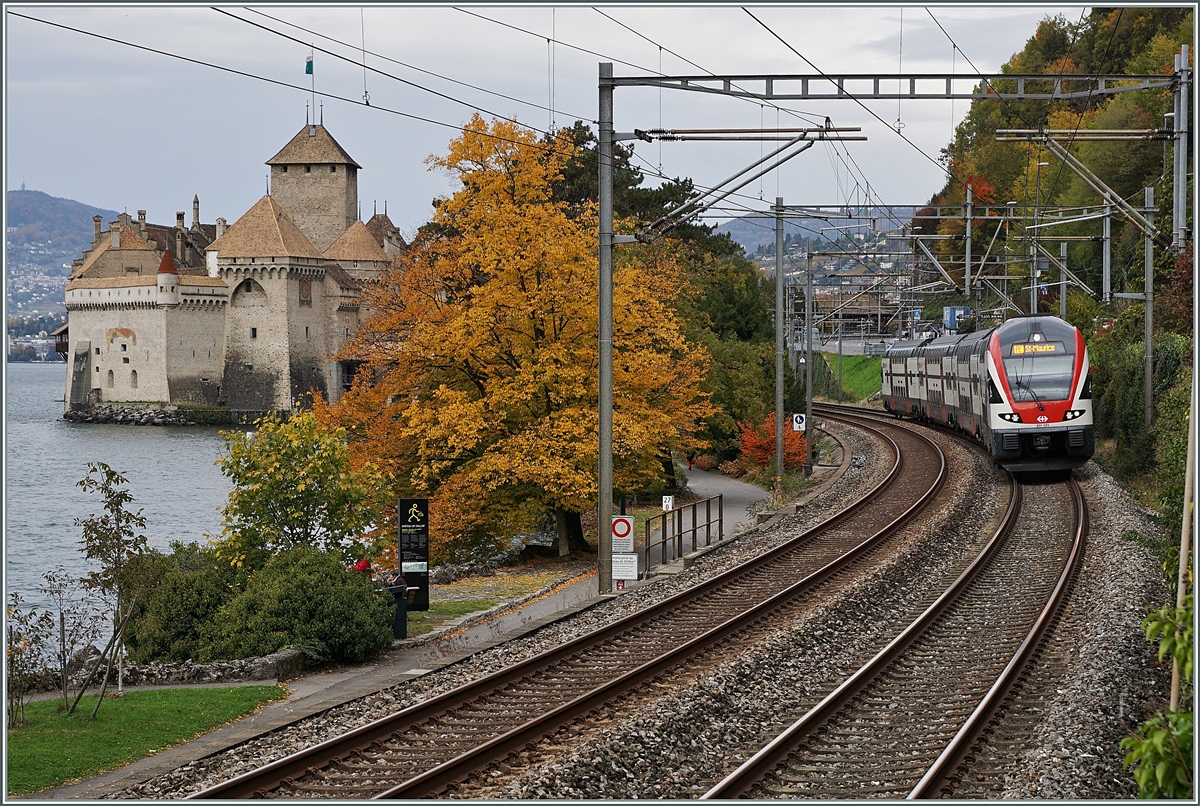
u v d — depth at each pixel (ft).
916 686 52.80
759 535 108.06
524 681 53.78
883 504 116.37
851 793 38.34
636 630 65.72
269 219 491.31
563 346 102.89
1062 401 116.16
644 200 199.62
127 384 499.92
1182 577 35.68
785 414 190.29
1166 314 137.69
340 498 82.38
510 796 36.88
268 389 485.56
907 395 205.26
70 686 58.70
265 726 48.14
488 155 104.63
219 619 67.05
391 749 43.21
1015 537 93.35
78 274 599.57
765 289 251.39
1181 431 76.02
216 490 262.26
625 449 100.63
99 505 225.76
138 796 39.29
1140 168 202.39
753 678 53.42
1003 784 38.68
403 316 110.01
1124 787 38.50
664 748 42.96
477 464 102.12
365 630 64.64
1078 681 49.01
